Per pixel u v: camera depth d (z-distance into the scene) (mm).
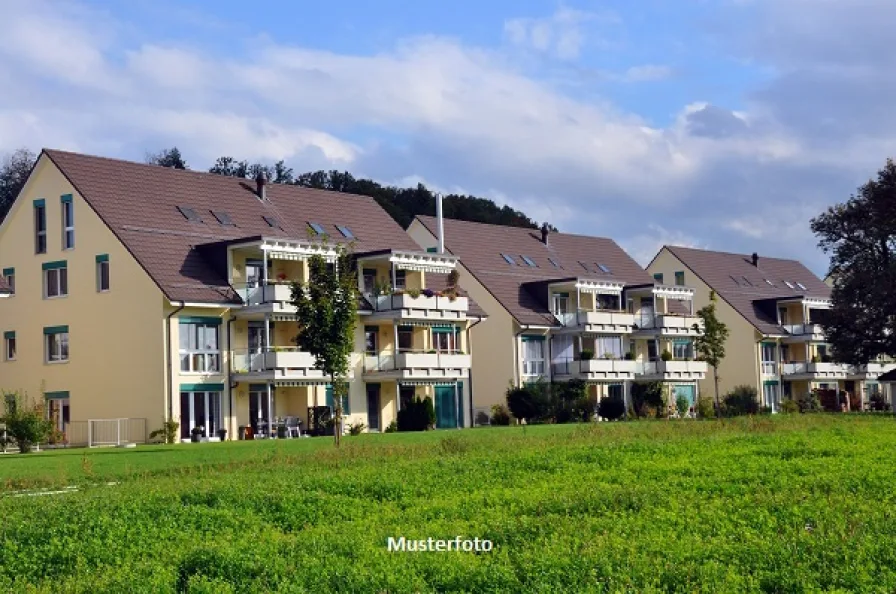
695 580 12523
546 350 68688
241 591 13289
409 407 56094
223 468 27703
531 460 25844
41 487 25031
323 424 52875
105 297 50812
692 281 85688
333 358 36688
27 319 53875
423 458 28172
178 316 49000
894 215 70375
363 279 58688
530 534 15672
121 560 15375
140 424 48844
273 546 15367
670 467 23250
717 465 23391
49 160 53188
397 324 58156
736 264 91938
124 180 53844
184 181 56281
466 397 64500
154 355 48719
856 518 15609
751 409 71000
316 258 37375
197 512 18797
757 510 16641
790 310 88875
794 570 12695
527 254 74188
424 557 14211
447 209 116812
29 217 54188
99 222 51188
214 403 50219
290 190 61062
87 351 51375
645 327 75188
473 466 24984
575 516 17141
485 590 12641
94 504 19719
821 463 23016
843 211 72250
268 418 50875
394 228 64188
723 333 58281
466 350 63438
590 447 29547
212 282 50875
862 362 71750
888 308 68500
